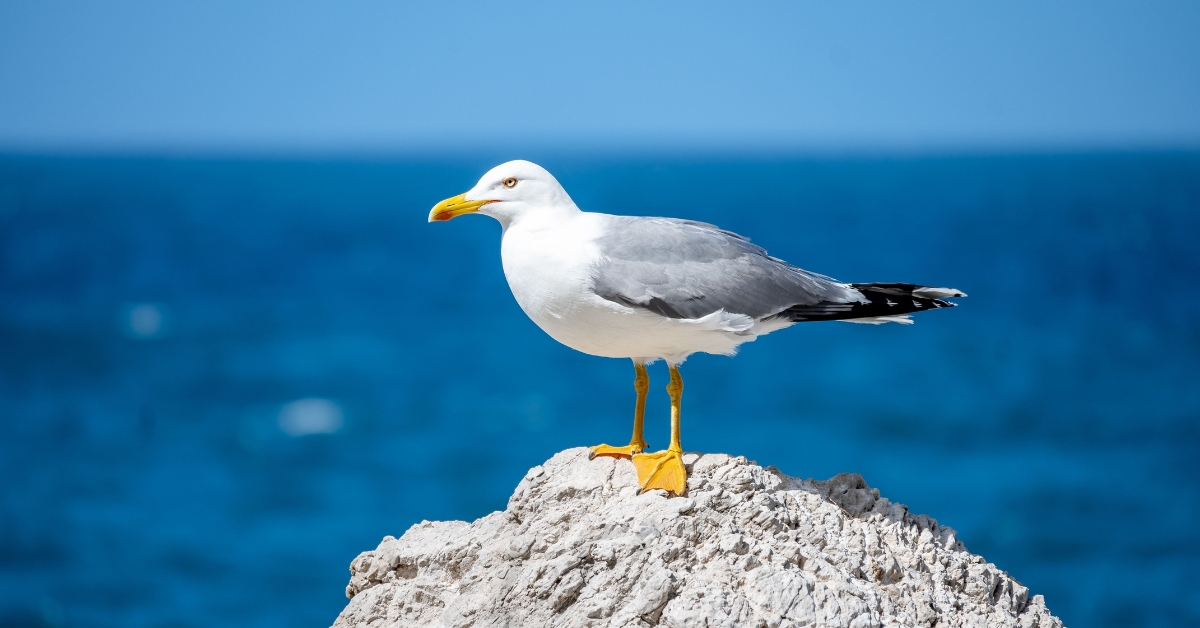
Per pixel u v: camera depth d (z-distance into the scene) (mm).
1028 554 20375
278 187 197250
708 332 7266
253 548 21641
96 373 40875
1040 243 89125
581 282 7160
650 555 6117
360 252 88750
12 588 19812
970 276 66875
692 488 6637
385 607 7016
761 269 7422
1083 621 17641
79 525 23297
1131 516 22422
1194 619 17625
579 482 6824
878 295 7656
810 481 7234
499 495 25109
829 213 123375
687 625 5770
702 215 117250
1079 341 44938
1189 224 109750
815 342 44188
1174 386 36125
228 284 67938
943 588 6605
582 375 38781
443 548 7066
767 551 6230
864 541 6590
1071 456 27297
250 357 44062
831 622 5918
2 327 51219
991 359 41062
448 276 72250
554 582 6156
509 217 7543
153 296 62469
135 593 19672
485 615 6418
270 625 18328
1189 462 26656
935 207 135250
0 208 136000
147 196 167375
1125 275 67562
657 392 34125
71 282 68500
